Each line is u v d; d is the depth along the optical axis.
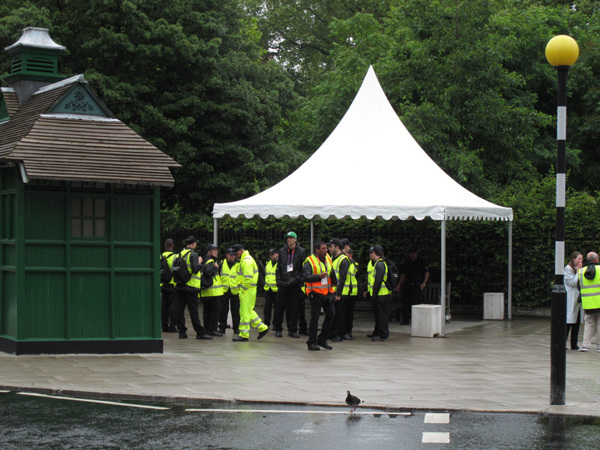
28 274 13.44
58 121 13.80
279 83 31.86
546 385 11.14
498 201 23.55
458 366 12.98
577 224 21.91
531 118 28.78
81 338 13.72
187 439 7.88
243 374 11.87
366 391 10.52
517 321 21.23
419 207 17.59
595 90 34.91
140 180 13.68
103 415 9.00
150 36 26.83
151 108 26.66
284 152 31.23
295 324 17.17
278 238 26.08
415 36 30.66
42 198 13.53
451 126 27.83
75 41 27.61
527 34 34.31
